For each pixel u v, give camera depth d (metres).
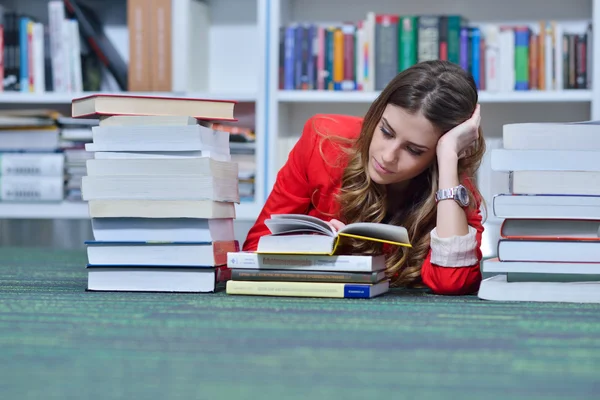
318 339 1.21
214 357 1.08
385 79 3.41
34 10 3.88
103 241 1.78
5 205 3.58
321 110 3.77
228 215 1.84
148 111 1.76
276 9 3.45
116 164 1.75
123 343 1.18
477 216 1.89
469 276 1.78
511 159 1.66
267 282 1.71
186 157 1.73
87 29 3.63
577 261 1.65
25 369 1.01
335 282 1.69
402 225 1.93
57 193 3.54
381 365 1.04
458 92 1.71
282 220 1.70
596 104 3.30
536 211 1.64
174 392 0.89
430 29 3.39
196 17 3.62
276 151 3.47
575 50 3.34
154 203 1.74
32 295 1.72
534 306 1.59
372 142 1.76
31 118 3.58
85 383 0.94
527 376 0.98
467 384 0.94
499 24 3.70
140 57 3.51
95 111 1.74
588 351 1.13
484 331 1.29
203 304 1.57
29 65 3.59
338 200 1.89
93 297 1.68
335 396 0.88
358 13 3.77
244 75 3.84
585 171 1.64
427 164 1.78
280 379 0.96
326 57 3.45
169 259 1.76
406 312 1.49
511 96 3.34
